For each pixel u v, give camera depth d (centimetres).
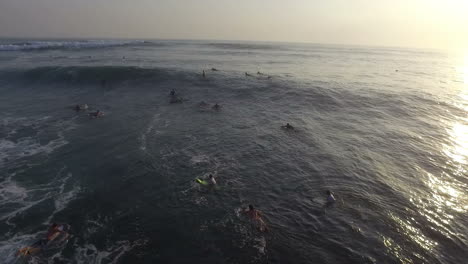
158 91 3334
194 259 943
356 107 2920
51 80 3706
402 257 967
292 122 2388
